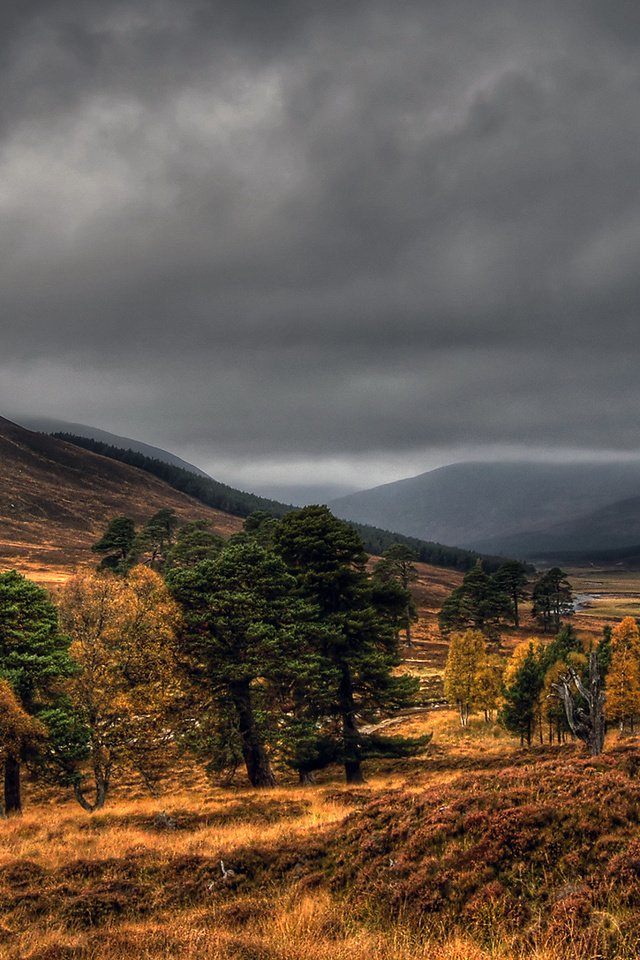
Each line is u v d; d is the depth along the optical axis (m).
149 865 14.92
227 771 36.50
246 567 30.20
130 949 9.94
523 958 8.26
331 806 22.97
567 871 10.23
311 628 30.33
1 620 28.98
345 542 32.03
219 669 29.48
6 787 28.02
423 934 9.64
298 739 29.56
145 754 30.58
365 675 32.28
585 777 13.46
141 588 32.41
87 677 28.92
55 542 196.75
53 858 16.47
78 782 28.52
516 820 11.70
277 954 8.99
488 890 10.18
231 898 12.91
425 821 13.17
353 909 11.07
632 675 47.97
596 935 8.31
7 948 10.80
